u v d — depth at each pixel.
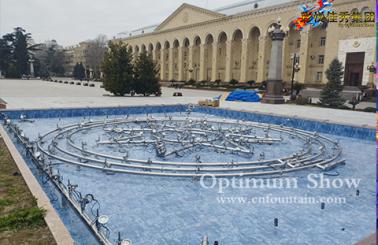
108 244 3.47
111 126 11.34
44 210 3.70
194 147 8.36
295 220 4.43
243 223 4.31
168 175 5.87
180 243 3.78
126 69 22.84
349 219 4.48
